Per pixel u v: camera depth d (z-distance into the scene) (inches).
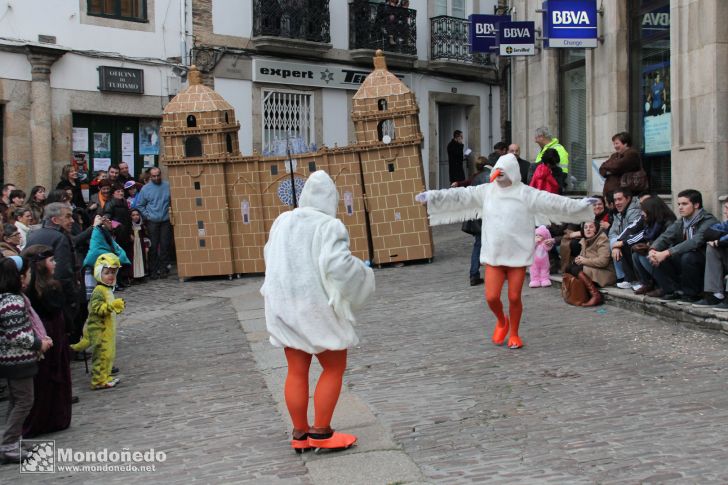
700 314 332.2
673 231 354.6
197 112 570.6
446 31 890.1
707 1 438.0
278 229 211.6
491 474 193.3
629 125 551.5
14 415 238.4
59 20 637.9
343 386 280.7
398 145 564.7
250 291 522.0
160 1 696.4
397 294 461.7
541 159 471.5
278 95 784.9
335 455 212.4
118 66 672.4
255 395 283.6
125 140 687.1
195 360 344.2
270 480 199.2
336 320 205.6
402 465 201.8
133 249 562.3
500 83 953.5
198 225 575.8
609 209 418.6
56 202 332.8
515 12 697.6
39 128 627.2
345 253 203.3
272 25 759.7
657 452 201.9
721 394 249.1
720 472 186.7
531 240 323.0
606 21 557.9
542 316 382.0
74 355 367.9
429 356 317.4
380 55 577.6
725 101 434.9
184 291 537.3
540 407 244.8
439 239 704.4
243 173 577.6
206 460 219.3
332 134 823.7
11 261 238.2
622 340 327.3
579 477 188.2
